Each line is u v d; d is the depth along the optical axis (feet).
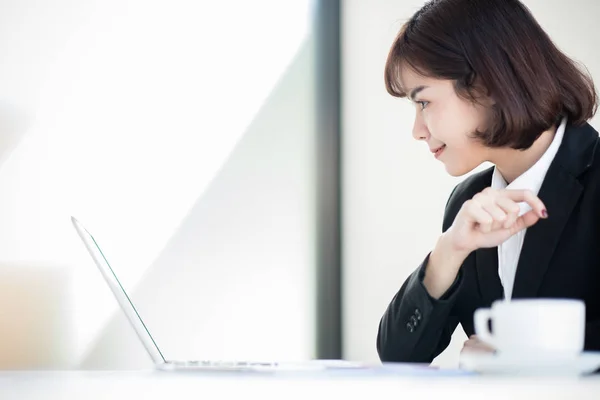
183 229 9.39
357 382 1.53
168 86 9.39
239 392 1.50
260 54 10.10
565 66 4.37
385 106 9.86
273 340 9.84
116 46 9.03
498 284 4.48
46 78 8.50
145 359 7.78
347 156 10.39
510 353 2.19
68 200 8.47
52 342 4.46
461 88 4.31
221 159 9.71
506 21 4.30
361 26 10.25
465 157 4.57
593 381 1.56
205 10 9.75
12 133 8.28
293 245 10.09
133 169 9.06
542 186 4.19
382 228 9.78
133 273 9.04
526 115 4.20
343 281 10.27
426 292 4.09
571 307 2.21
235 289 9.66
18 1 8.46
